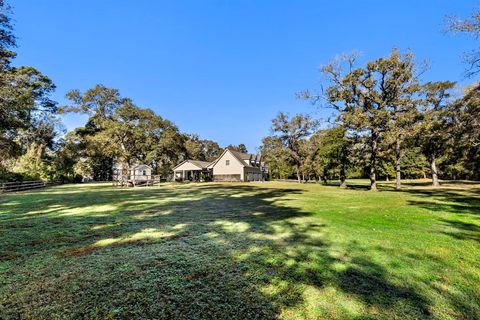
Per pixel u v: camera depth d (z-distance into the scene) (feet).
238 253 14.01
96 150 119.65
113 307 8.55
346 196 46.52
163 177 148.97
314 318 7.93
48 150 119.14
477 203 33.86
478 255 13.44
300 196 47.11
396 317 7.98
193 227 20.39
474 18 36.88
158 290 9.75
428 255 13.50
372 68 58.65
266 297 9.23
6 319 7.90
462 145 62.85
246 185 91.15
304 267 12.01
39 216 25.58
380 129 59.88
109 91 120.88
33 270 11.66
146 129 128.88
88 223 22.02
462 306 8.61
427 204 33.45
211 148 224.74
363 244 15.56
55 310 8.38
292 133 112.68
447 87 68.80
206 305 8.68
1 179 67.05
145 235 17.93
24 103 55.93
